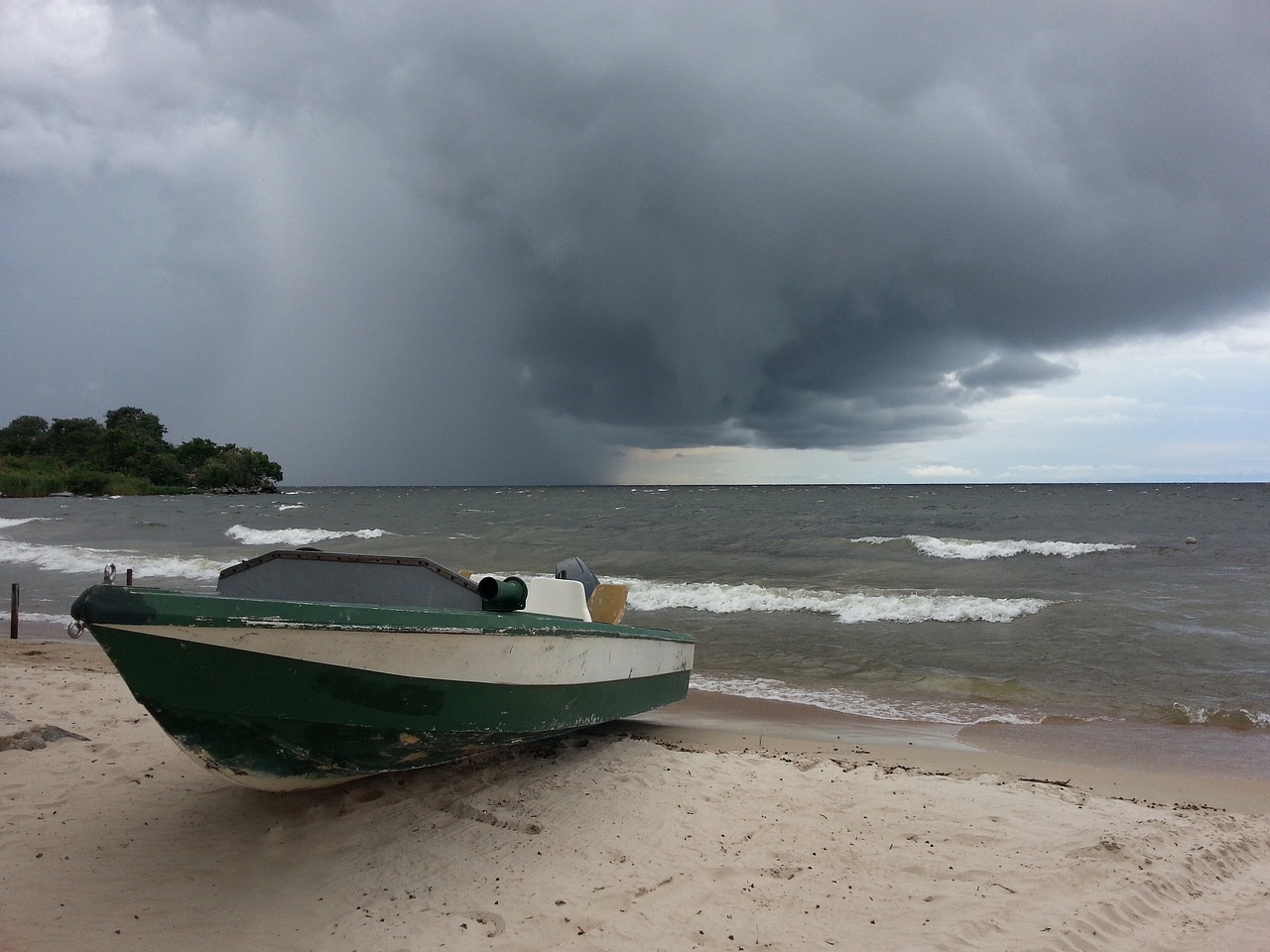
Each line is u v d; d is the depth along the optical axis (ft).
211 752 15.75
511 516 173.99
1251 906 15.02
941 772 23.80
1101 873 16.05
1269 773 24.68
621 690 24.77
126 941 12.76
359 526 142.72
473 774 21.30
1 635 45.78
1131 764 25.55
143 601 13.69
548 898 14.43
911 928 13.67
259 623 14.39
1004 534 116.98
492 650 18.22
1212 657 39.99
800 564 80.69
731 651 44.04
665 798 19.93
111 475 380.58
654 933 13.30
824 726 30.07
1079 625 48.34
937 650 43.39
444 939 12.98
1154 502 223.30
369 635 15.69
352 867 15.52
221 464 456.86
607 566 80.48
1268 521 141.08
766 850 16.89
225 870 15.26
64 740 22.85
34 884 14.49
